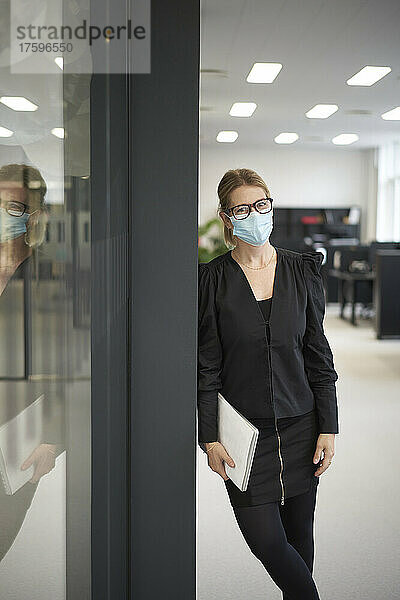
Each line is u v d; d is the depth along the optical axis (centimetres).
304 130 1236
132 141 173
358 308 1187
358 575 264
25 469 86
